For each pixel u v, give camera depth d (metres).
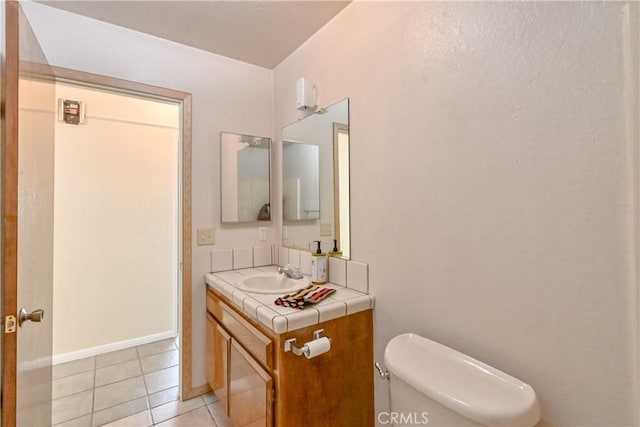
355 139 1.56
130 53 1.78
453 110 1.12
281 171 2.21
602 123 0.78
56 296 2.43
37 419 1.35
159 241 2.86
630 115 0.73
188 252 1.95
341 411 1.35
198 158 1.99
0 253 1.07
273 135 2.30
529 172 0.92
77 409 1.87
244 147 2.17
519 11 0.93
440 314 1.18
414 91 1.26
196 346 1.98
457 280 1.12
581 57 0.81
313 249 1.87
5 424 1.02
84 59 1.66
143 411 1.85
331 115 1.71
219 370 1.73
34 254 1.30
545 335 0.90
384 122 1.40
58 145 2.43
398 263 1.34
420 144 1.24
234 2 1.55
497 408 0.81
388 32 1.37
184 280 1.94
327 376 1.31
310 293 1.43
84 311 2.54
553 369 0.88
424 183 1.23
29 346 1.23
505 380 0.92
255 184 2.21
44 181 1.45
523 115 0.93
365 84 1.49
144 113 2.77
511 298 0.97
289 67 2.09
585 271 0.82
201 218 2.00
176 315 2.94
